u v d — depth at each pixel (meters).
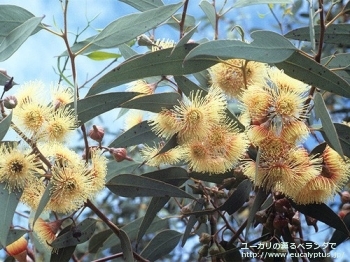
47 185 0.39
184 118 0.40
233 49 0.39
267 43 0.40
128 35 0.43
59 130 0.39
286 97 0.40
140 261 0.47
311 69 0.41
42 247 0.50
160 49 0.42
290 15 0.68
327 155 0.42
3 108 0.39
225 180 0.46
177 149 0.45
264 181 0.41
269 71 0.41
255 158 0.42
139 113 0.48
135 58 0.42
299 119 0.40
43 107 0.39
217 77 0.43
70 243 0.45
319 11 0.42
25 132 0.39
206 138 0.41
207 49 0.38
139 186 0.45
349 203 0.49
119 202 0.80
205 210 0.46
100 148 0.45
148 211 0.47
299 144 0.41
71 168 0.39
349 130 0.43
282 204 0.45
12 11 0.44
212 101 0.41
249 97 0.40
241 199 0.45
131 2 0.49
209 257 0.49
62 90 0.42
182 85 0.43
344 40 0.48
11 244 0.45
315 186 0.41
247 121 0.42
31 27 0.41
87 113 0.42
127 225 0.53
